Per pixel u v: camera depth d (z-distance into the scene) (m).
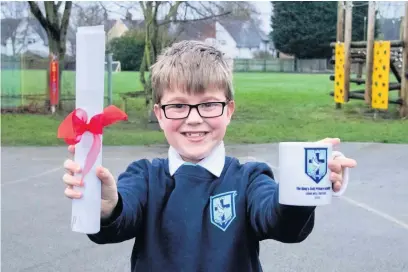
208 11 16.45
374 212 6.29
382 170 8.61
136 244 2.02
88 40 1.57
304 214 1.70
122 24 19.42
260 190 1.92
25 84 17.25
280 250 5.07
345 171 1.64
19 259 4.90
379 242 5.30
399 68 14.34
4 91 16.97
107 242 1.86
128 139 11.97
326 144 1.58
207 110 1.95
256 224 1.88
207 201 1.96
